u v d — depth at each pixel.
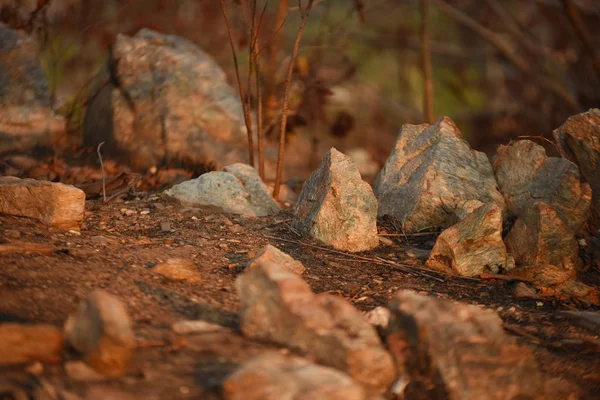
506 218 5.78
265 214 6.16
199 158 7.47
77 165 7.24
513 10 17.94
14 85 7.43
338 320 3.45
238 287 3.69
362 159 12.02
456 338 3.41
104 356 3.15
